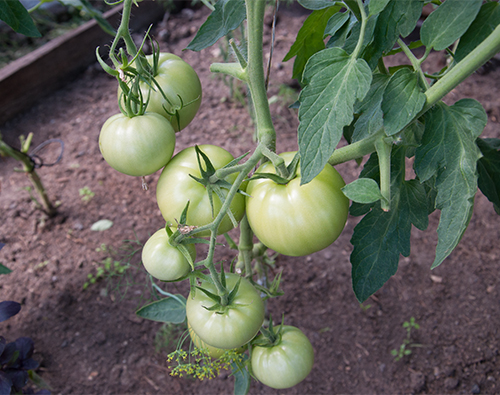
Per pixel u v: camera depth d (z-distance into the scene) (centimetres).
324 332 85
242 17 39
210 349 42
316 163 28
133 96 34
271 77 132
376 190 28
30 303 89
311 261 96
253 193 35
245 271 48
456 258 94
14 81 122
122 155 34
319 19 44
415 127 40
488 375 78
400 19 31
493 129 113
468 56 29
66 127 123
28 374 74
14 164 117
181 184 35
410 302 88
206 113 126
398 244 39
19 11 42
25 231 101
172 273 34
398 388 77
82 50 137
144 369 81
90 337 84
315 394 77
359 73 28
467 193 31
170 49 143
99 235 100
